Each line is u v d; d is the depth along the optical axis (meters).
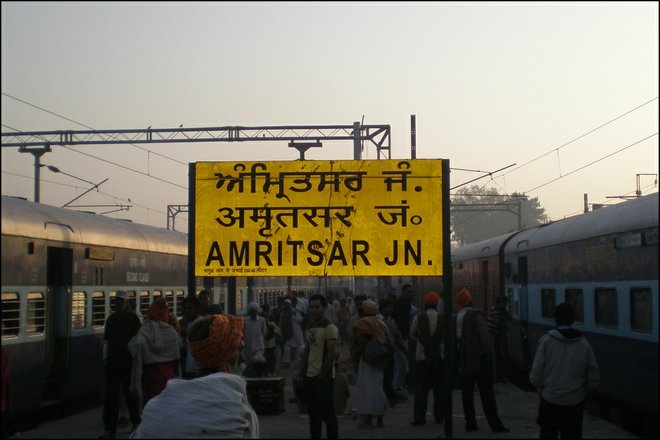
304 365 10.24
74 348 14.07
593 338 13.80
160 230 20.36
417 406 12.66
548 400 8.70
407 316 16.39
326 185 12.41
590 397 15.30
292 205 12.45
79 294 14.41
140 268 17.66
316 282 44.19
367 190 12.30
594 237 13.77
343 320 31.81
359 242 12.23
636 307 11.82
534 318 18.23
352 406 15.01
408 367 17.31
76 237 14.35
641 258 11.56
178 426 4.20
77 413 15.35
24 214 12.77
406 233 12.14
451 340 11.45
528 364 19.05
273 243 12.43
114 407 11.61
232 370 4.69
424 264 12.08
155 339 11.37
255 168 12.56
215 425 4.22
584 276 14.39
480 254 25.03
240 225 12.51
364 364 12.38
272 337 18.39
